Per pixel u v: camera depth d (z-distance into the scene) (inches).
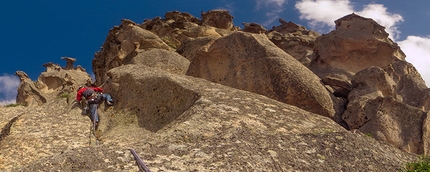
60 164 308.0
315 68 907.4
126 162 318.0
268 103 510.3
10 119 512.4
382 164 371.6
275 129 437.4
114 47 1285.7
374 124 531.2
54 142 475.8
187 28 1579.7
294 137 398.6
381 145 416.2
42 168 302.7
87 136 498.9
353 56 888.9
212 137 371.6
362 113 553.0
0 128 484.1
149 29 1624.0
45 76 1476.4
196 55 693.3
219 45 684.1
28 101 1211.9
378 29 905.5
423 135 515.2
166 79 551.5
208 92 513.0
